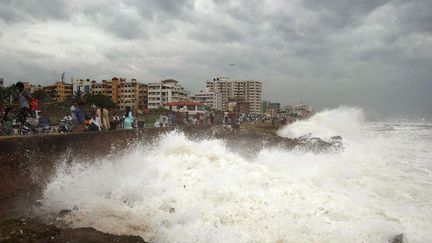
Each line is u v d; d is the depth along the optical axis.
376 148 20.92
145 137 16.44
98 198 10.02
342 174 13.59
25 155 10.26
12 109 15.15
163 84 110.75
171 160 13.34
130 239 7.01
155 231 7.86
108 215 8.77
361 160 16.59
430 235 7.81
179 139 15.81
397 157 17.77
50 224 7.84
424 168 15.02
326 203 9.78
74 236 6.98
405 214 9.20
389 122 57.78
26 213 8.77
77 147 12.32
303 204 9.64
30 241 6.70
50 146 11.24
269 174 12.34
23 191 9.73
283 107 172.38
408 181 12.71
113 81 112.38
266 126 38.47
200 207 9.19
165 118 26.84
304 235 7.65
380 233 7.79
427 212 9.44
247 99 172.00
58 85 111.44
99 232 7.26
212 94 146.00
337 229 7.94
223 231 7.73
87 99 75.56
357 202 10.07
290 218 8.59
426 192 11.32
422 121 58.06
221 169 12.65
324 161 15.87
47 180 10.69
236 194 10.10
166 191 10.45
